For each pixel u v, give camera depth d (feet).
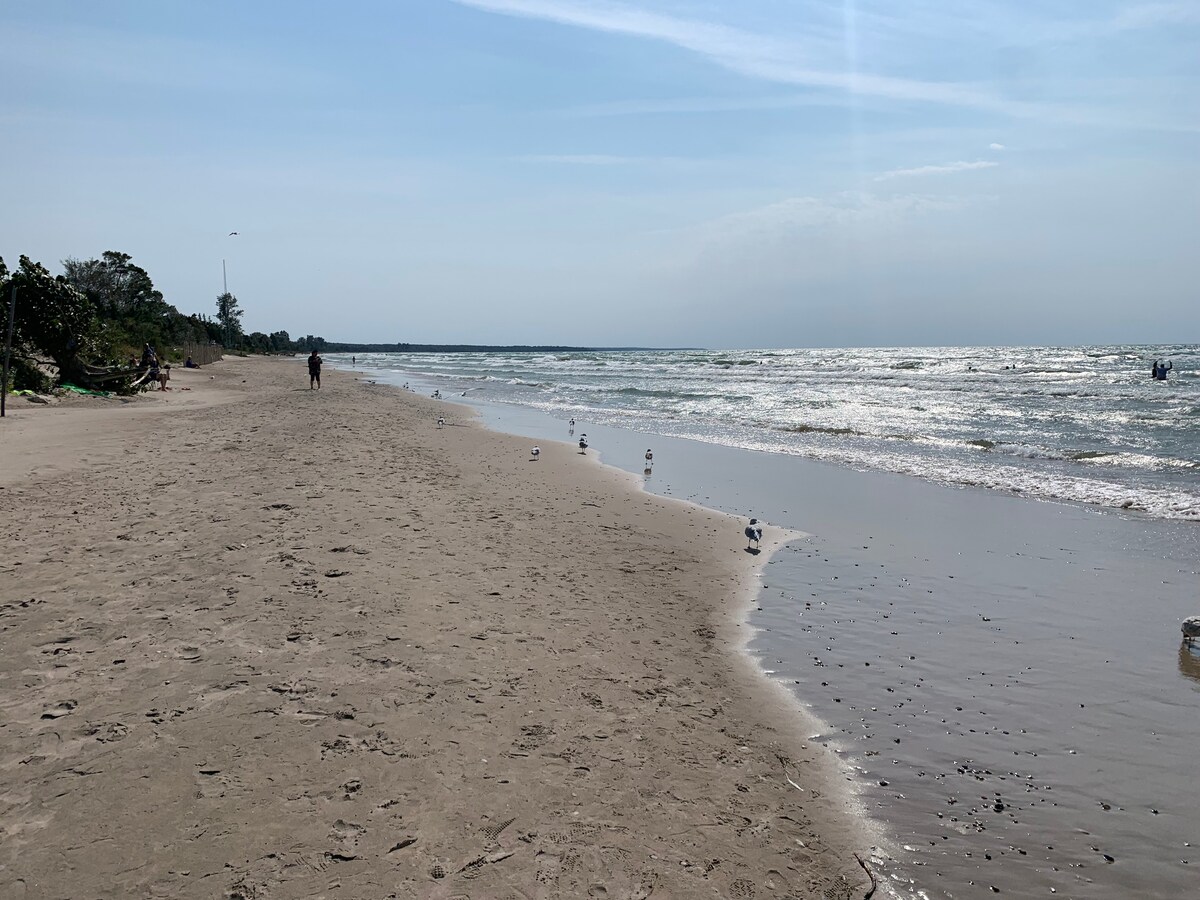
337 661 18.51
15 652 18.43
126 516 32.14
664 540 33.91
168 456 48.88
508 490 43.57
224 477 41.75
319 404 98.89
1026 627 23.85
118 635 19.60
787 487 47.34
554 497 42.24
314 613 21.59
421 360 457.68
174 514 32.68
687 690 18.93
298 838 11.93
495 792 13.60
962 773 15.64
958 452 60.80
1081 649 22.07
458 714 16.34
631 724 16.76
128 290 237.86
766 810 13.99
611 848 12.34
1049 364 215.10
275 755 14.24
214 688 16.81
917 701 18.89
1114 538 34.14
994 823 13.93
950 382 148.66
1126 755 16.31
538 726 16.20
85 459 46.83
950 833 13.58
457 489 42.42
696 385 160.25
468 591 24.58
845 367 229.04
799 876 12.16
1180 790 14.98
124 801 12.67
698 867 12.12
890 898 11.79
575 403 117.70
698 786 14.57
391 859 11.59
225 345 371.15
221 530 30.17
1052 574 29.25
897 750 16.52
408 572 25.95
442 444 63.21
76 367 94.32
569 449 63.36
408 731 15.42
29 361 91.56
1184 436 65.00
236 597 22.62
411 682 17.63
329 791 13.21
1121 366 195.72
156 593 22.81
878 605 25.96
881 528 36.78
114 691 16.53
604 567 29.12
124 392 98.73
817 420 86.79
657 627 23.21
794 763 15.84
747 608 25.59
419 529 32.14
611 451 63.21
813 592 27.27
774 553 32.40
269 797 12.94
